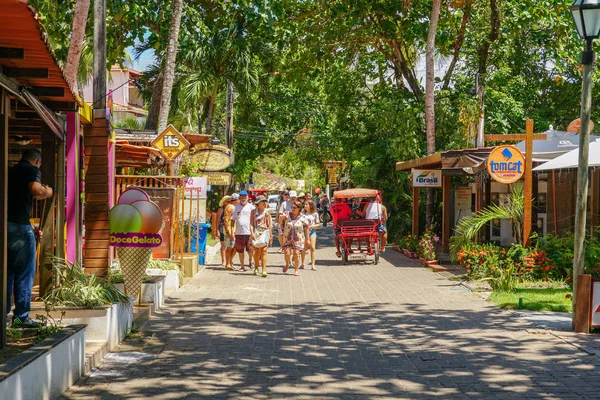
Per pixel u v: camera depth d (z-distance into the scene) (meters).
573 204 18.95
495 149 16.09
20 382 5.59
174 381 7.34
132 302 10.04
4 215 6.77
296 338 9.73
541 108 34.22
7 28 5.85
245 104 35.91
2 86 6.75
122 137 18.52
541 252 15.43
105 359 8.28
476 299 13.44
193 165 24.34
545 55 32.22
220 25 24.27
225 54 30.64
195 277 17.53
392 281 16.55
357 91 33.75
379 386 7.19
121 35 21.73
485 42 29.12
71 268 9.27
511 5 27.14
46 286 9.77
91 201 11.12
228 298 13.77
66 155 10.56
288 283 16.36
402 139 29.36
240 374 7.67
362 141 33.41
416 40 30.25
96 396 6.73
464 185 25.17
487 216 17.08
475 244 16.89
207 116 35.88
